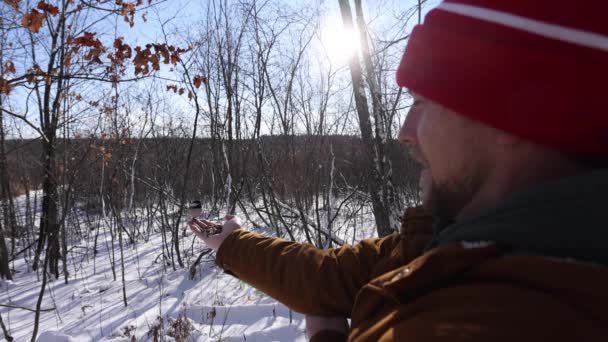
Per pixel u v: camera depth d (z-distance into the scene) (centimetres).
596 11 35
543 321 31
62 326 326
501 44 38
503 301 33
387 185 322
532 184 40
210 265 491
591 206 33
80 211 779
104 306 369
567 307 31
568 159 39
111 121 533
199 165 860
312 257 89
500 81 38
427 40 45
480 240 40
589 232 33
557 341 30
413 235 74
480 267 39
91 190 716
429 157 48
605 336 29
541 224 35
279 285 90
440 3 46
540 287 33
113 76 319
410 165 514
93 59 294
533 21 37
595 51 35
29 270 520
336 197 613
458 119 43
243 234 100
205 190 843
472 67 40
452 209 48
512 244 37
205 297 377
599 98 35
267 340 279
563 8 36
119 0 277
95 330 312
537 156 40
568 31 36
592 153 37
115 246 642
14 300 402
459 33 42
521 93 37
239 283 410
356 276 85
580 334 30
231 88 571
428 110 48
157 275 464
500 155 41
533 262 34
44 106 442
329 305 86
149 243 652
